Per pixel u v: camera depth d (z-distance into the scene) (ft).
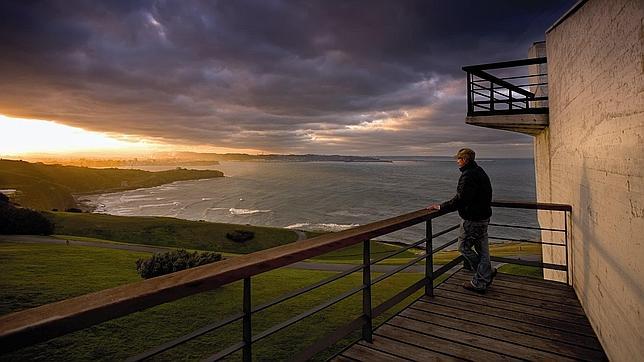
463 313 12.26
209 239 151.33
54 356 21.97
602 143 9.56
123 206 410.52
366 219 299.79
